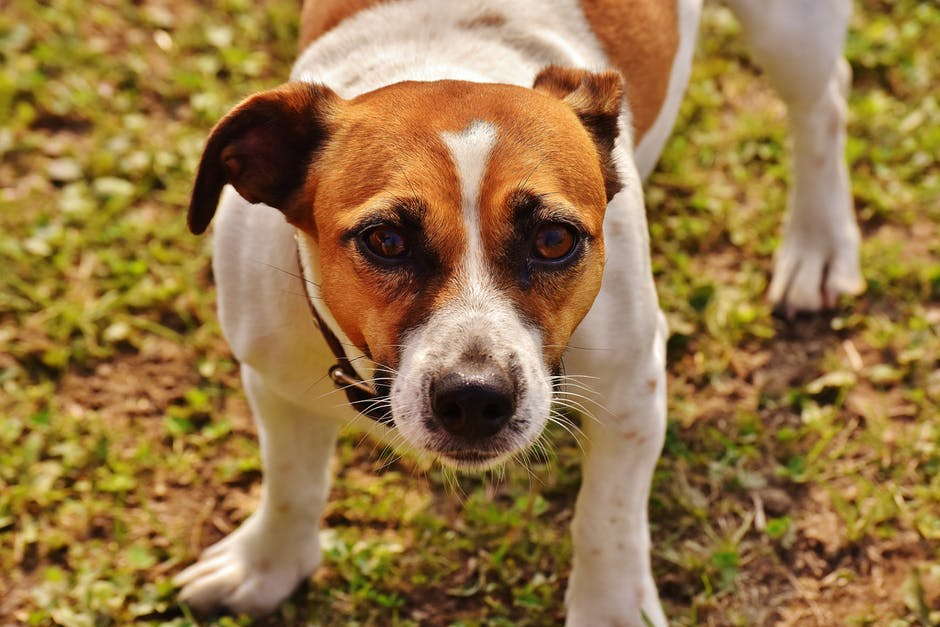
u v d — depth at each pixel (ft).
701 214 20.45
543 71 11.98
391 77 12.44
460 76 12.31
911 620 15.26
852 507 16.56
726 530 16.35
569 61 13.35
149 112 22.09
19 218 20.15
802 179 19.06
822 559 16.06
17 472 16.85
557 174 10.59
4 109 21.77
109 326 18.74
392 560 16.07
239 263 12.44
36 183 20.81
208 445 17.38
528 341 10.63
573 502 16.70
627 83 14.25
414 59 12.65
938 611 15.33
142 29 23.41
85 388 18.07
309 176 11.27
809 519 16.46
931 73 22.75
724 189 20.89
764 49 17.60
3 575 15.92
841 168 19.22
